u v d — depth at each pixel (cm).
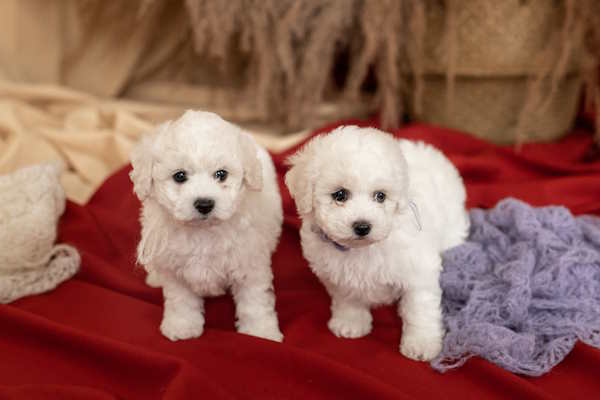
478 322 80
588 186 107
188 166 75
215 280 82
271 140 123
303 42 121
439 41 120
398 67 123
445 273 87
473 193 108
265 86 122
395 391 72
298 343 83
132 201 105
